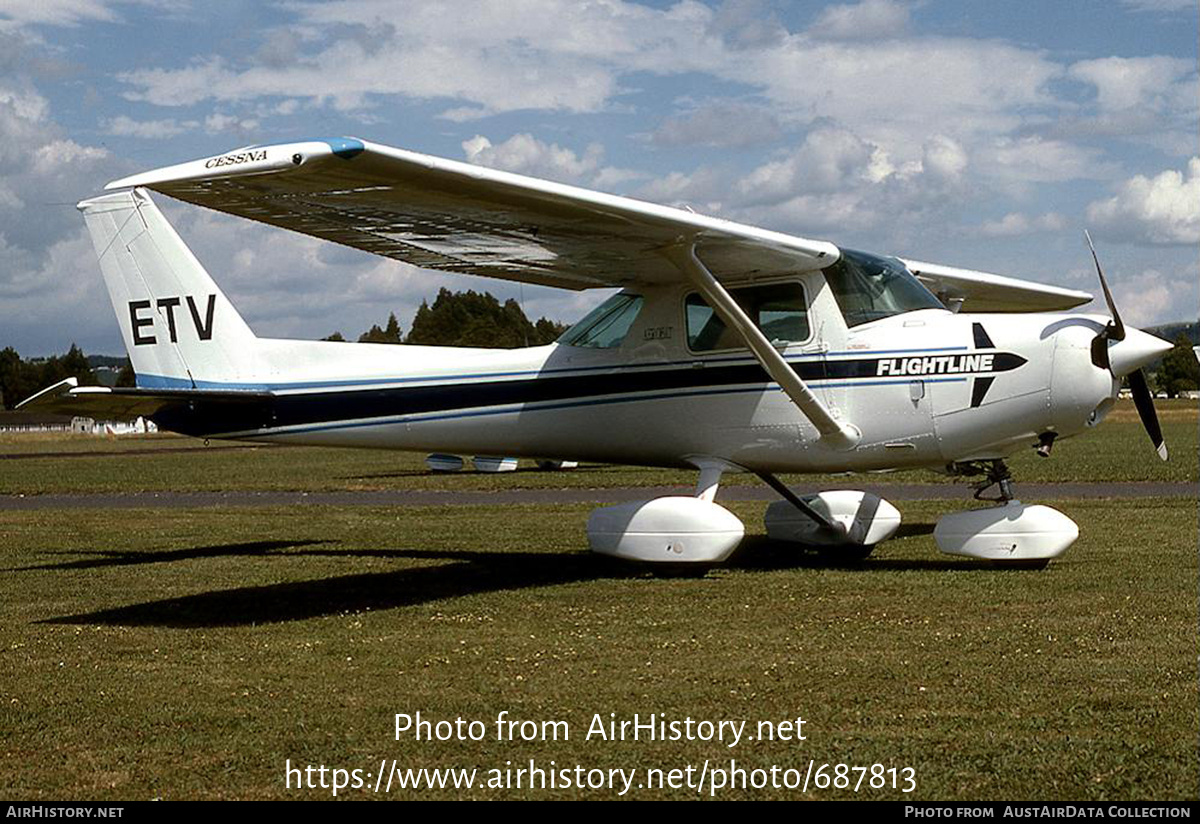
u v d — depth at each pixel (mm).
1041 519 8484
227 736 4727
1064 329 8344
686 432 9273
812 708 4941
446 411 10031
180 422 10742
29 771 4348
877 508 9547
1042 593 7527
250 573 9461
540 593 8047
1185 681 5211
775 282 9031
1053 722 4637
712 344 9133
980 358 8438
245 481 22062
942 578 8258
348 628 6930
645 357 9367
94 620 7371
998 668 5516
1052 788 3938
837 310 8820
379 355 10289
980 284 11375
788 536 9781
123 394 9758
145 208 10828
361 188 6996
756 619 6883
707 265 8883
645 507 8750
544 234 8273
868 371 8688
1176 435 35531
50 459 35531
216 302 10664
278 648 6391
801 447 8898
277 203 7293
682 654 5988
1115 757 4203
